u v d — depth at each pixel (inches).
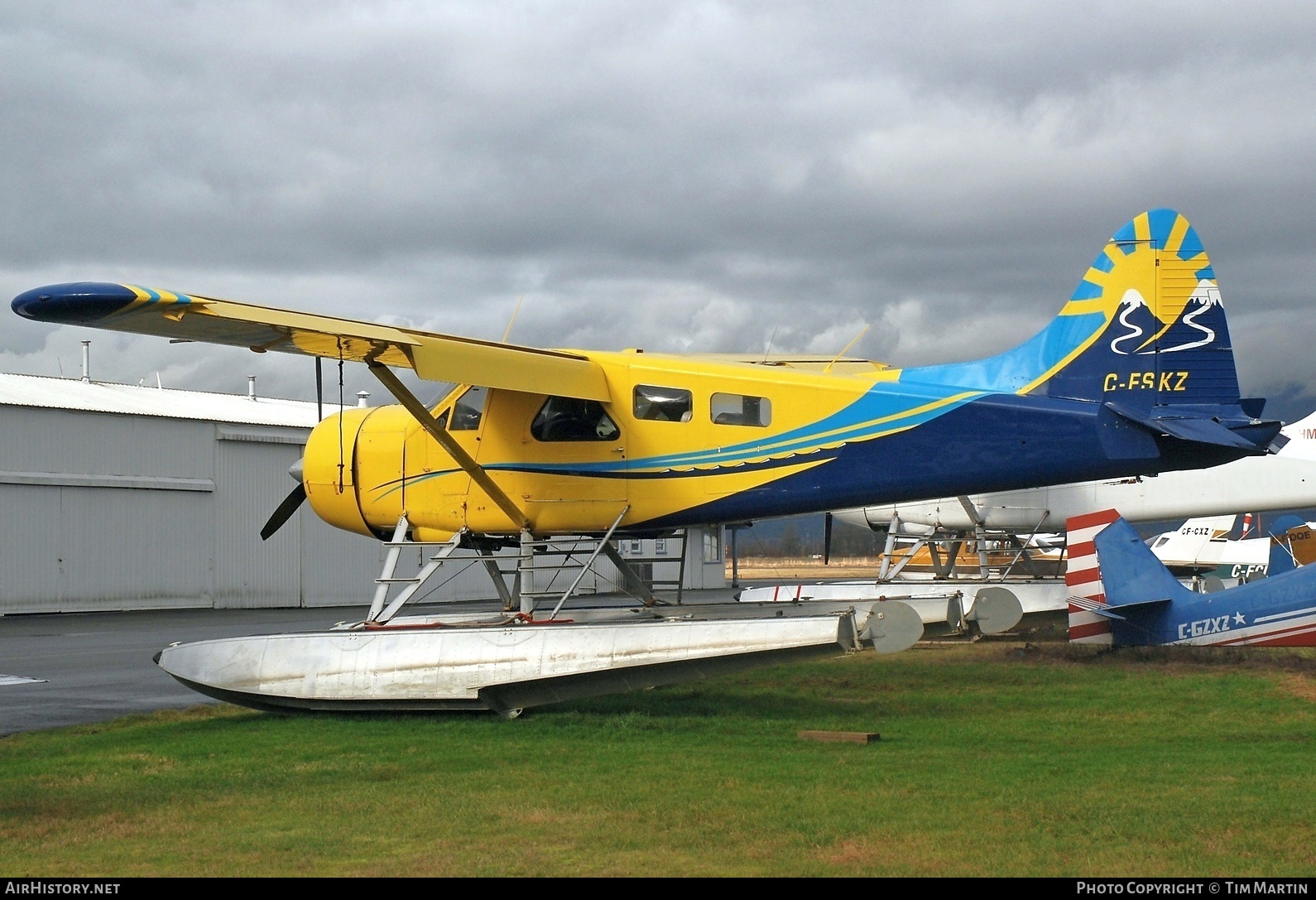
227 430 1263.5
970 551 1077.8
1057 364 457.1
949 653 557.6
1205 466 438.9
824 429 432.1
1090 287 456.1
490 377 409.4
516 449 451.8
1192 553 1252.5
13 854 219.5
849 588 698.2
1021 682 447.5
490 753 316.5
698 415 438.0
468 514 459.8
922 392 432.8
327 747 330.0
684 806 250.2
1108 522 518.6
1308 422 788.0
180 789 272.8
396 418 485.1
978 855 211.5
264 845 223.1
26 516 1099.3
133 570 1177.4
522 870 205.3
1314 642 484.4
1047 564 879.7
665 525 444.5
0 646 725.3
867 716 372.8
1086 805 245.9
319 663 389.1
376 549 1386.6
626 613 480.1
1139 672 463.5
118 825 239.3
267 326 366.9
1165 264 449.1
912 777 276.5
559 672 370.0
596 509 442.9
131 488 1178.0
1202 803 246.5
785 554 4933.6
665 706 397.7
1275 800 249.3
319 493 490.6
